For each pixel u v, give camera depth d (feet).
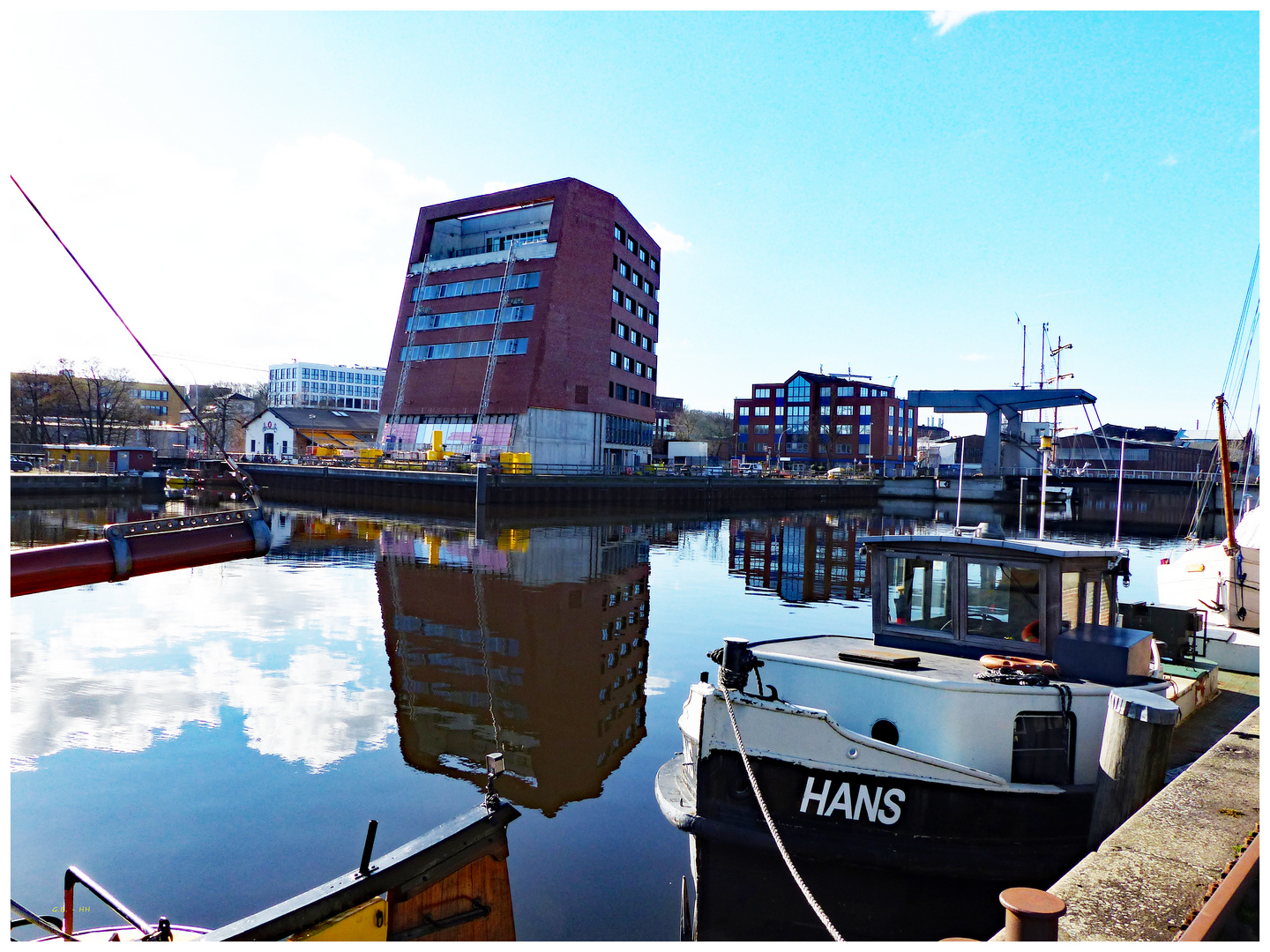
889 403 359.25
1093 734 22.31
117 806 26.43
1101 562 25.58
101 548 16.16
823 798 21.09
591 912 20.51
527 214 226.99
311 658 47.09
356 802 27.02
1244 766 19.99
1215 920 12.29
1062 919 12.86
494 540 115.85
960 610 25.48
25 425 262.88
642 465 240.73
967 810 20.75
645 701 39.81
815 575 90.89
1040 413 290.15
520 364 200.44
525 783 29.07
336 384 593.01
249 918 13.57
